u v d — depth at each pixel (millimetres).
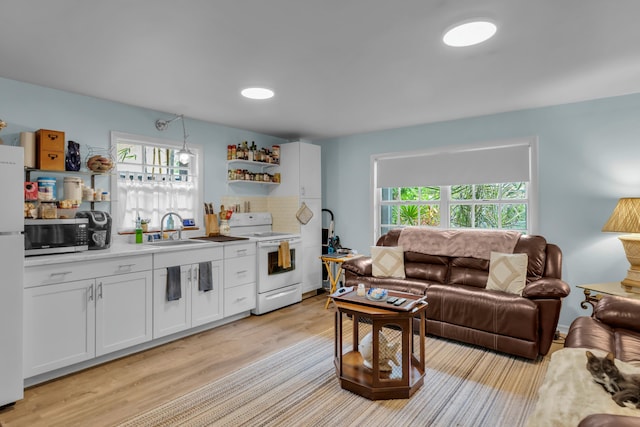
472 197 4246
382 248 4059
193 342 3287
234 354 3018
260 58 2418
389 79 2832
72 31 2035
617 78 2824
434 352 3047
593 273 3398
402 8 1796
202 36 2098
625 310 2232
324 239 5332
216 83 2912
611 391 1349
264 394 2367
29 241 2523
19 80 2840
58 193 3064
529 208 3779
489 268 3469
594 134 3379
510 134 3832
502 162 3900
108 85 2963
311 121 4254
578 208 3469
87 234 2867
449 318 3215
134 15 1860
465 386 2463
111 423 2051
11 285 2209
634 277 2857
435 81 2887
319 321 3914
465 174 4145
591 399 1313
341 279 5227
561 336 3494
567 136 3516
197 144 4176
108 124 3391
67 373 2637
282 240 4406
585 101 3424
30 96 2916
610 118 3301
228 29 2014
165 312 3189
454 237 3877
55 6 1768
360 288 2723
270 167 5121
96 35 2084
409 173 4559
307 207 4871
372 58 2420
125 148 3682
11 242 2213
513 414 2133
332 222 5156
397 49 2281
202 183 4215
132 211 3676
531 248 3406
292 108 3688
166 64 2518
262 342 3291
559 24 1965
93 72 2662
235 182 4629
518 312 2869
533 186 3693
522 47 2258
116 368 2746
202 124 4238
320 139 5375
